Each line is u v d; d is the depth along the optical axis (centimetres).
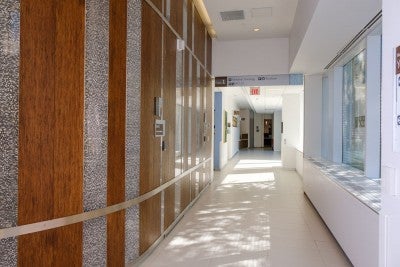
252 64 786
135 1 318
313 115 726
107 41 274
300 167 979
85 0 251
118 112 290
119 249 296
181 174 495
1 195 200
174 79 455
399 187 159
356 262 310
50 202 228
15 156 207
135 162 321
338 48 502
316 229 460
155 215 381
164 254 364
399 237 167
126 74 301
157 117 380
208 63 757
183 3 510
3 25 200
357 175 452
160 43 391
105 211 272
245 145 2589
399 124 157
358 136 516
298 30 535
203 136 702
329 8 347
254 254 367
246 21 657
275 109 2208
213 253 369
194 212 551
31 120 215
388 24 171
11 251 206
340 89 600
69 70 239
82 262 253
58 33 231
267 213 548
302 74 756
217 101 1140
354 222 317
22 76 210
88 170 256
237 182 870
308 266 336
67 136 239
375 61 428
